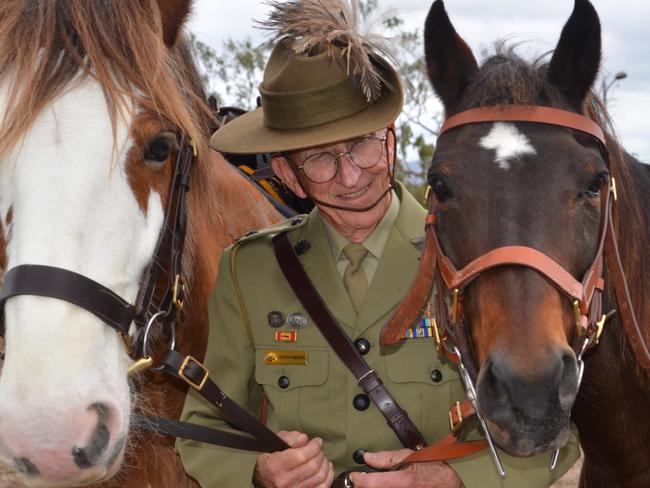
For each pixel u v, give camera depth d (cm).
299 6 221
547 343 184
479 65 230
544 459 216
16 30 200
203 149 242
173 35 237
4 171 193
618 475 275
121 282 199
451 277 203
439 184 206
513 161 200
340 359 220
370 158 215
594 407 256
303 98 217
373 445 220
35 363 182
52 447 177
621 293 227
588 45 215
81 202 189
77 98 196
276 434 221
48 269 186
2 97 196
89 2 206
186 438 219
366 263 231
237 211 302
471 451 209
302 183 227
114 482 252
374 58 220
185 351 265
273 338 228
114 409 190
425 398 219
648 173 265
